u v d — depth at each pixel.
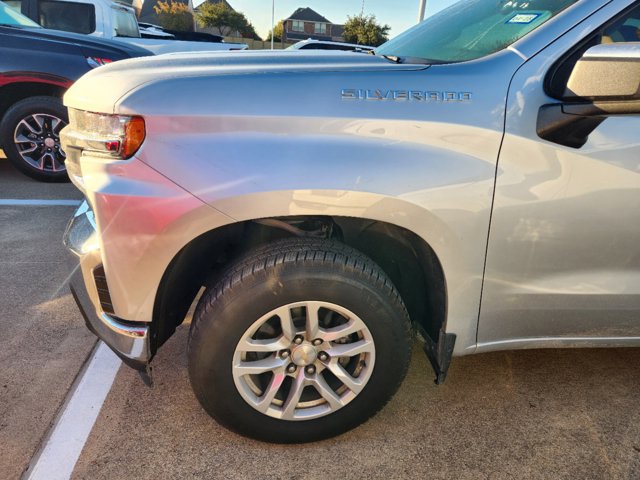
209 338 1.60
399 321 1.69
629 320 1.86
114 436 1.85
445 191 1.54
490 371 2.31
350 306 1.63
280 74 1.54
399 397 2.12
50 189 4.63
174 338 2.45
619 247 1.70
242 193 1.47
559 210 1.61
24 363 2.21
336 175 1.49
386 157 1.51
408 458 1.81
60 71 4.47
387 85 1.55
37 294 2.79
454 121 1.54
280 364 1.70
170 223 1.48
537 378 2.27
